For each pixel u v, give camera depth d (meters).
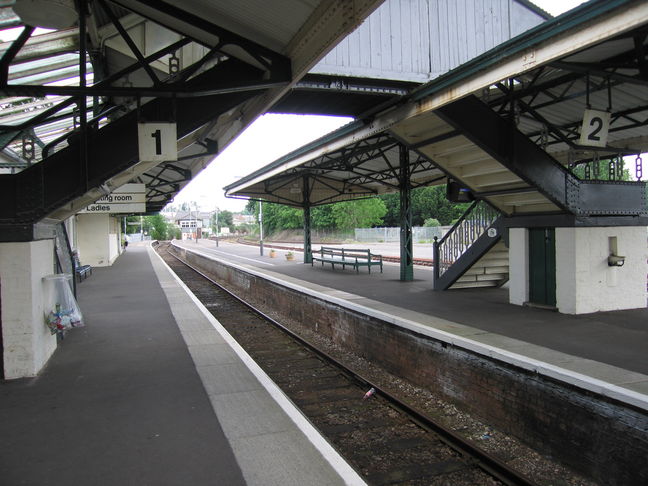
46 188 5.39
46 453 3.64
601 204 8.02
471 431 5.38
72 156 5.47
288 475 3.27
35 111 10.36
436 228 43.50
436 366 6.49
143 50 6.90
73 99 6.19
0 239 5.32
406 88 8.45
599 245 7.96
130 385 5.24
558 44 5.34
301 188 21.16
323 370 7.80
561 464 4.53
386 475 4.39
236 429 4.05
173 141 5.53
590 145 6.98
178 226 131.25
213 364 6.07
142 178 17.88
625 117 9.38
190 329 8.26
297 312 12.07
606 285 8.05
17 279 5.41
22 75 7.84
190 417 4.32
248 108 7.35
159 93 5.38
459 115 7.52
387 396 6.25
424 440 5.12
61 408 4.57
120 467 3.41
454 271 10.77
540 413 4.77
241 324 11.80
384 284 12.52
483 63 6.37
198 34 5.58
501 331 6.55
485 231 9.84
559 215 8.00
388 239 48.38
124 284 15.28
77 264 17.69
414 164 14.50
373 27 8.29
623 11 4.62
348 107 9.40
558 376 4.56
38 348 5.72
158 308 10.52
